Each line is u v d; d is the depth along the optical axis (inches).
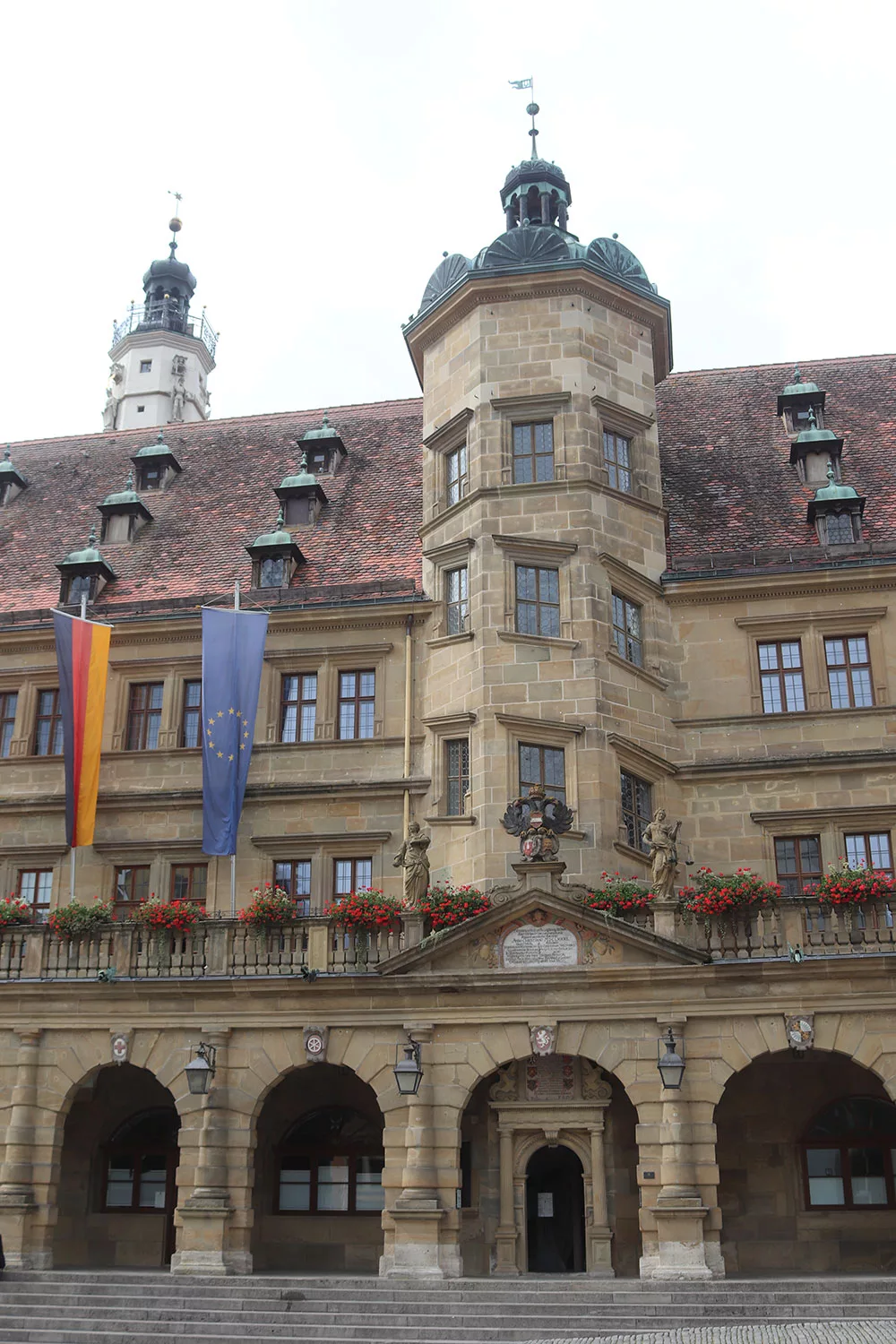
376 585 1531.7
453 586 1499.8
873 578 1462.8
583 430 1496.1
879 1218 1258.0
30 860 1498.5
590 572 1441.9
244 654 1441.9
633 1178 1229.1
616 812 1369.3
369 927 1237.7
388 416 1939.0
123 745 1528.1
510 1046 1181.7
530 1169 1270.9
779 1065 1305.4
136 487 1889.8
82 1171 1375.5
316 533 1680.6
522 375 1530.5
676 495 1658.5
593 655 1408.7
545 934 1195.3
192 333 3184.1
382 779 1444.4
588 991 1179.9
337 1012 1213.7
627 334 1582.2
